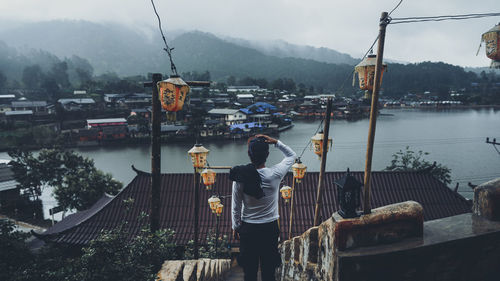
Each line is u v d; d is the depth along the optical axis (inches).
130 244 182.9
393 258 89.7
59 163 1424.7
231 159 2418.8
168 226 581.6
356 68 147.7
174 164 2321.6
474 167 1889.8
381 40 107.0
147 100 4704.7
